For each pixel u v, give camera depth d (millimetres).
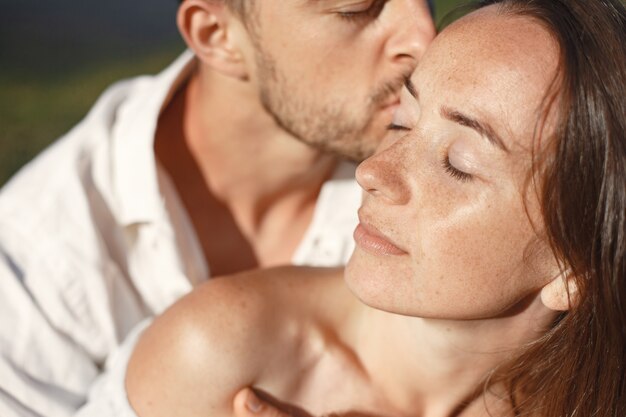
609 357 2033
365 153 2580
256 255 2879
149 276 2736
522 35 1877
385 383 2207
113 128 2824
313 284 2260
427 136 1899
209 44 2600
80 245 2656
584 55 1866
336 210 2809
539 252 1938
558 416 2102
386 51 2439
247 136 2678
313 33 2445
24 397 2520
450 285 1916
